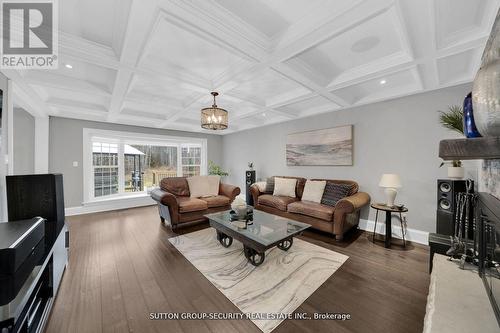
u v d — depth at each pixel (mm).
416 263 2312
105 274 2076
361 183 3559
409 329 1407
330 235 3227
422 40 1731
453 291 1121
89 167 4637
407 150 3039
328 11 1501
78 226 3623
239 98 3396
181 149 6273
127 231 3363
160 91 3268
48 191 2203
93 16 1616
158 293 1788
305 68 2391
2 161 2068
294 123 4645
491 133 771
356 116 3611
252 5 1529
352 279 1999
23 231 1188
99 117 4352
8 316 914
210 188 4297
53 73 2543
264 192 4523
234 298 1727
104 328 1413
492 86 745
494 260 1000
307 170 4402
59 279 1838
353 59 2264
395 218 3158
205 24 1590
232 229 2436
